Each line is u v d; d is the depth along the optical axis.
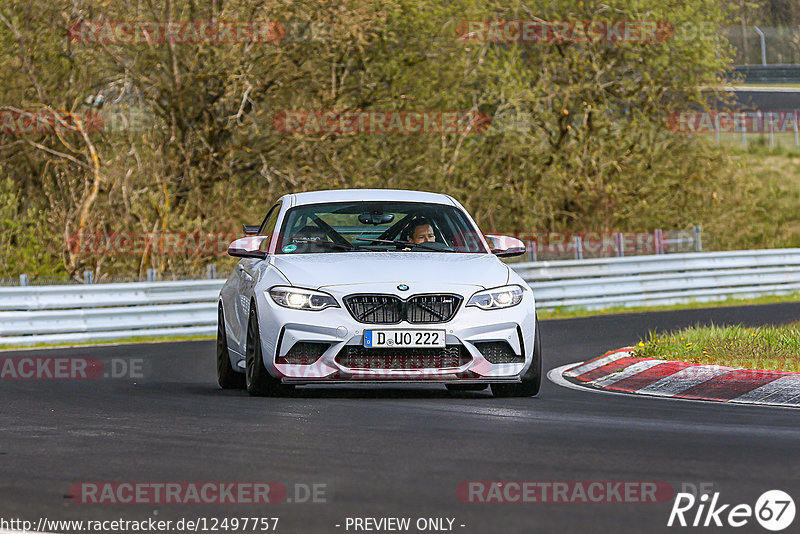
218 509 17.83
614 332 60.91
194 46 90.12
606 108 111.75
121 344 59.47
